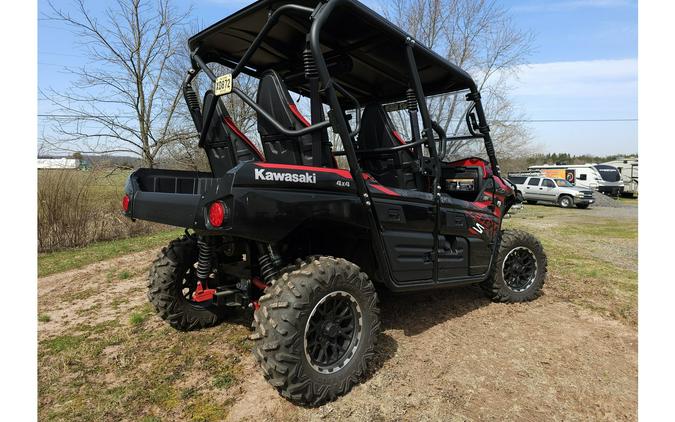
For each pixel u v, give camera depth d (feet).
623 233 33.58
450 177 13.29
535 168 94.02
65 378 8.32
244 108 31.55
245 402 7.49
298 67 11.24
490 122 54.34
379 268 9.00
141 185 9.43
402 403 7.45
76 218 25.38
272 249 8.18
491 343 10.07
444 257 10.55
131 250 23.41
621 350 9.82
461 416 7.14
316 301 7.16
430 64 11.09
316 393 7.14
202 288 9.39
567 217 48.98
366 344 7.95
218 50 10.30
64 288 15.20
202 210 7.28
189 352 9.44
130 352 9.45
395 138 10.64
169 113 41.65
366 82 12.37
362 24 8.75
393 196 9.09
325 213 7.75
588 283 15.87
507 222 43.04
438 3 45.65
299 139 8.38
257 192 6.93
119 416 7.08
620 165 97.81
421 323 11.26
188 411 7.23
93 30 36.58
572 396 7.84
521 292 13.10
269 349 6.82
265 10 8.23
